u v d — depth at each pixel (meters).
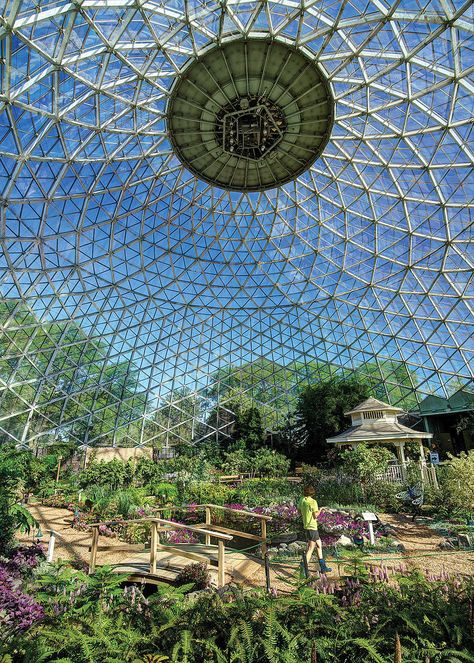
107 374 37.19
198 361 43.53
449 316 31.39
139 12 14.24
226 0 14.69
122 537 12.99
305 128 20.97
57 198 22.91
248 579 7.81
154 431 39.88
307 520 8.51
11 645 3.42
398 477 18.22
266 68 17.95
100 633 3.47
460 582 5.06
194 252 33.97
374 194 26.41
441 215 24.98
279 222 31.75
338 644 3.46
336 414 34.31
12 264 24.61
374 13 15.09
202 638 3.58
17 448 29.41
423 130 20.31
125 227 29.12
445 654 3.32
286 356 43.81
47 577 5.67
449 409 34.72
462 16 13.87
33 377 31.97
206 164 23.27
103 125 19.36
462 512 14.18
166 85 19.02
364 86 18.81
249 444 39.16
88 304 32.78
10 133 16.69
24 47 13.05
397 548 10.24
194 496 18.19
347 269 33.69
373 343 38.12
